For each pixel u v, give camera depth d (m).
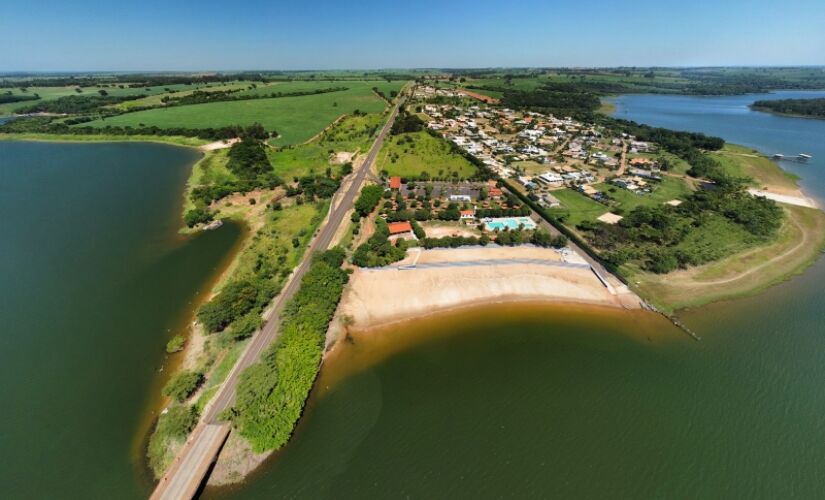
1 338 74.06
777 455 55.94
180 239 113.62
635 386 67.81
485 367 71.94
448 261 100.75
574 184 153.88
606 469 54.44
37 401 61.84
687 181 162.00
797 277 96.06
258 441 53.75
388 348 75.94
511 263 100.56
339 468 54.03
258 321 74.12
